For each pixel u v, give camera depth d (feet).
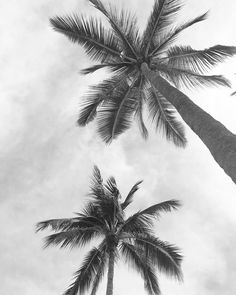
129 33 51.67
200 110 31.01
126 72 52.95
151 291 64.69
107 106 57.16
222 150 24.68
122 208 70.44
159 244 63.46
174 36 52.16
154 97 57.16
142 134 63.05
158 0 51.70
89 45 52.80
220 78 51.78
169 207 65.31
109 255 63.87
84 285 62.13
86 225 65.62
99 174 68.18
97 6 49.85
